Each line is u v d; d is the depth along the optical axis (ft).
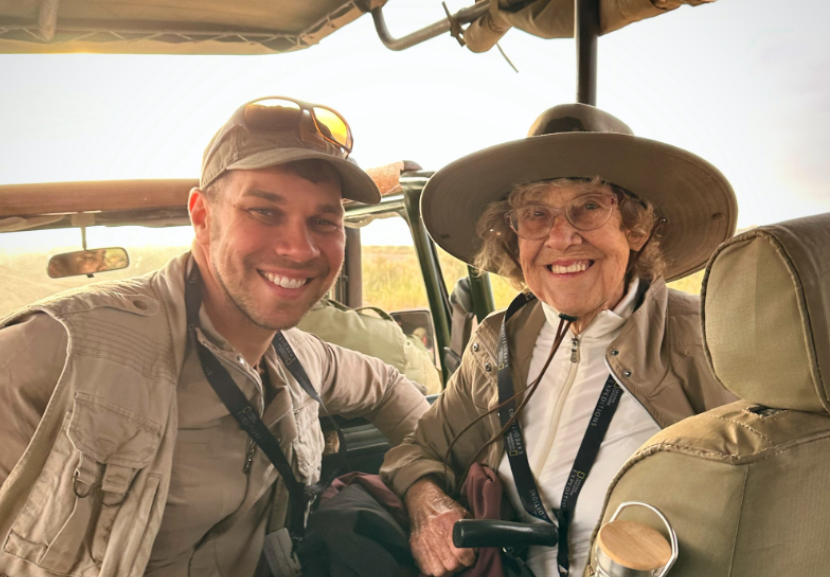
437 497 4.96
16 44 6.60
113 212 5.87
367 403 6.40
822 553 2.12
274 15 7.07
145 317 4.32
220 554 4.53
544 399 4.88
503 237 5.23
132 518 3.89
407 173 7.33
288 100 4.48
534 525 4.07
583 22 5.62
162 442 4.10
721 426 2.21
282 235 4.45
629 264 4.73
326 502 4.93
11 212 5.42
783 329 2.03
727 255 2.18
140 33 6.90
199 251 4.68
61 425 3.81
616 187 4.62
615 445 4.32
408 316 9.32
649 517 2.22
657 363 4.28
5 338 4.01
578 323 4.79
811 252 2.00
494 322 5.44
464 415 5.61
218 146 4.46
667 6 5.16
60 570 3.76
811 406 2.09
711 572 2.07
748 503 2.01
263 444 4.55
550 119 4.49
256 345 4.89
